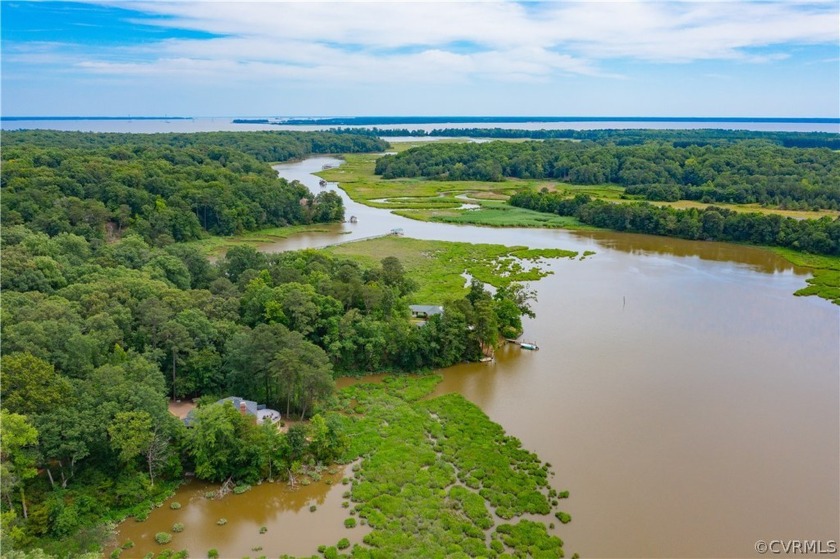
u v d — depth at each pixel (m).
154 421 68.06
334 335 98.62
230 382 86.06
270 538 60.53
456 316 103.81
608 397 91.25
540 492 67.81
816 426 83.06
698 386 94.88
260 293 101.75
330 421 75.69
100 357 78.69
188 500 66.50
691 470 72.38
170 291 99.94
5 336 72.56
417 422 83.00
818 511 65.31
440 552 58.00
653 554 58.47
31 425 61.28
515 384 95.88
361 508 64.81
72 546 56.16
